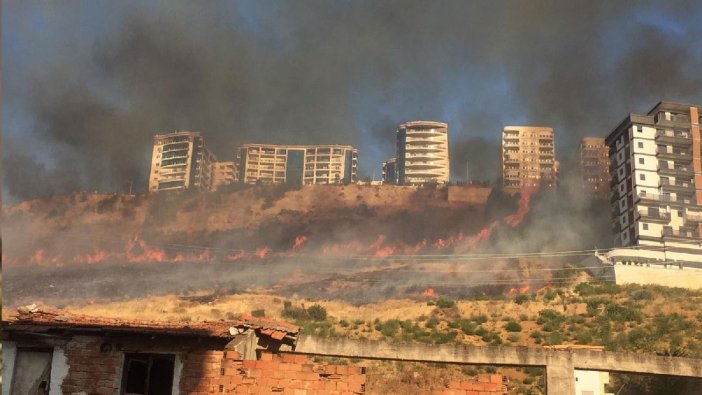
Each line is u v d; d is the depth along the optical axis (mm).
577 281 99250
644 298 78312
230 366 16750
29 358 17172
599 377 30094
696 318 64938
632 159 123812
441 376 42438
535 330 64125
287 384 16656
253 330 19859
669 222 118562
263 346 20922
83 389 16656
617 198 128625
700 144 124875
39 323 16984
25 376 17000
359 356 21859
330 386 16688
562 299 80000
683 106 127000
